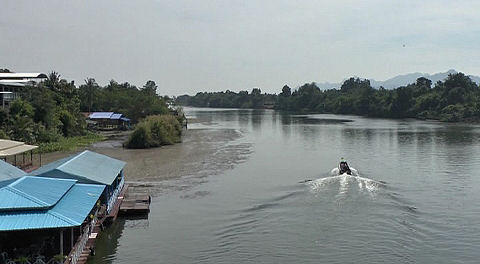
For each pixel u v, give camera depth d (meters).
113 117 129.62
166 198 45.69
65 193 30.56
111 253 31.33
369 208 40.69
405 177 55.03
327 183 50.66
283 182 52.78
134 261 30.00
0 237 26.56
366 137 104.31
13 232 26.88
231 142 95.50
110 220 36.44
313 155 75.50
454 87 190.50
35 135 82.50
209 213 40.41
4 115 80.81
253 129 131.38
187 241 33.50
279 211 40.41
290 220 37.72
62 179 33.91
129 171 59.81
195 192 48.12
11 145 55.62
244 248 31.89
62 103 106.38
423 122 160.00
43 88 103.81
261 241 33.19
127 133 115.62
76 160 40.53
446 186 49.97
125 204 41.41
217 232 35.34
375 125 144.38
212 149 83.12
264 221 37.69
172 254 31.11
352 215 38.75
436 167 62.22
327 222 36.97
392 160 68.88
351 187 48.56
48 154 74.62
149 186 50.91
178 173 58.59
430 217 38.31
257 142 95.69
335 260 29.61
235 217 39.06
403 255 30.31
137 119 141.00
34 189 28.94
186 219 38.78
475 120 155.25
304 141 97.38
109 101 159.00
